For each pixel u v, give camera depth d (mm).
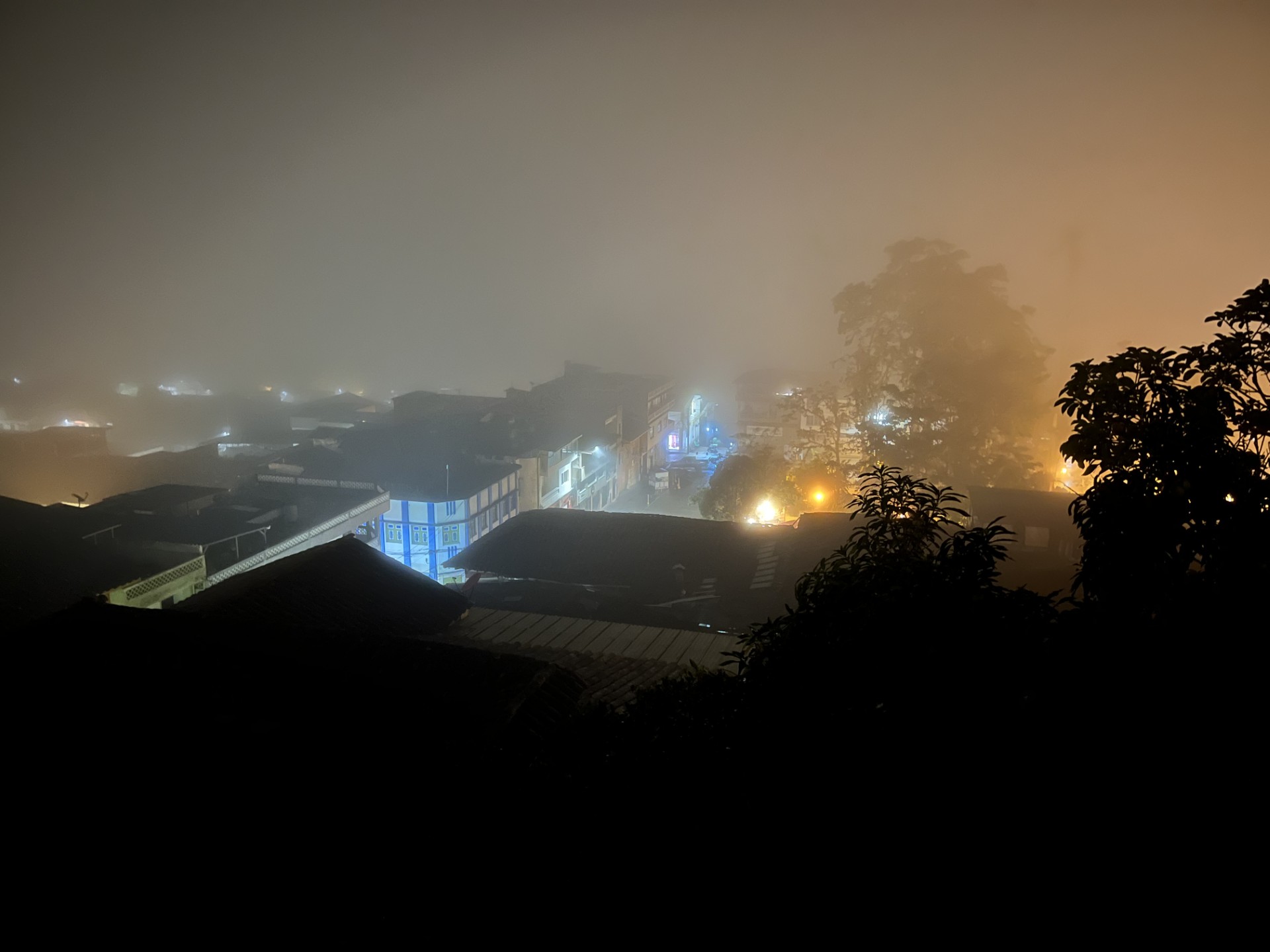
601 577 24547
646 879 5988
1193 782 5648
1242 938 4957
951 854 5672
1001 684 6094
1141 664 6070
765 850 5949
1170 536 6176
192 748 9602
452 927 6133
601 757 7234
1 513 27094
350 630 15305
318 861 7387
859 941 5363
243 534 29703
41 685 11102
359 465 39719
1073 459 6906
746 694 7031
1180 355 6762
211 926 6766
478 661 12398
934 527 7414
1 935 6754
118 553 26641
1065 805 5730
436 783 7973
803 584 7480
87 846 7859
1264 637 5934
